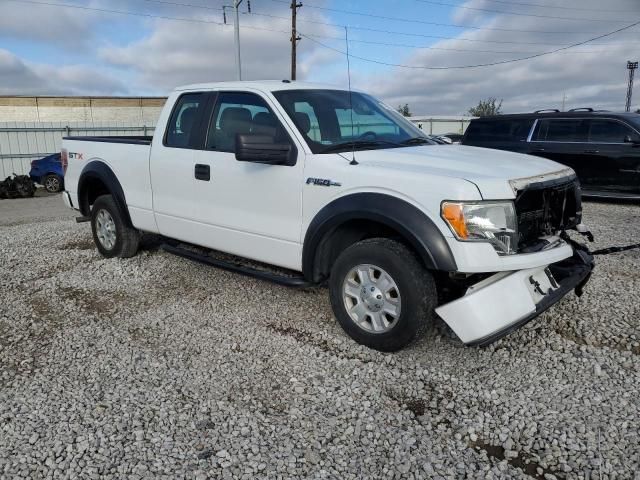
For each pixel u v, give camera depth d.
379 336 3.69
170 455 2.72
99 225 6.32
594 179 10.16
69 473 2.59
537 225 3.67
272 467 2.63
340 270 3.85
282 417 3.04
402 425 2.97
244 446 2.79
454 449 2.76
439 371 3.52
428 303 3.51
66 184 6.65
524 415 3.03
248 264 5.56
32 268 6.07
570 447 2.74
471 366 3.58
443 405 3.15
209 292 5.09
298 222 4.06
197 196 4.86
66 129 22.33
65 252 6.79
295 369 3.58
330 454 2.72
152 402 3.21
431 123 31.98
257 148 3.90
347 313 3.88
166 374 3.55
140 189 5.53
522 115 11.14
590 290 4.89
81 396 3.29
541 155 10.68
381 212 3.49
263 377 3.49
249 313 4.57
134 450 2.76
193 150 4.88
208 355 3.81
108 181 5.86
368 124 4.66
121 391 3.34
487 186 3.30
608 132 9.98
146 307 4.77
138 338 4.12
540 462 2.65
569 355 3.68
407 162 3.76
